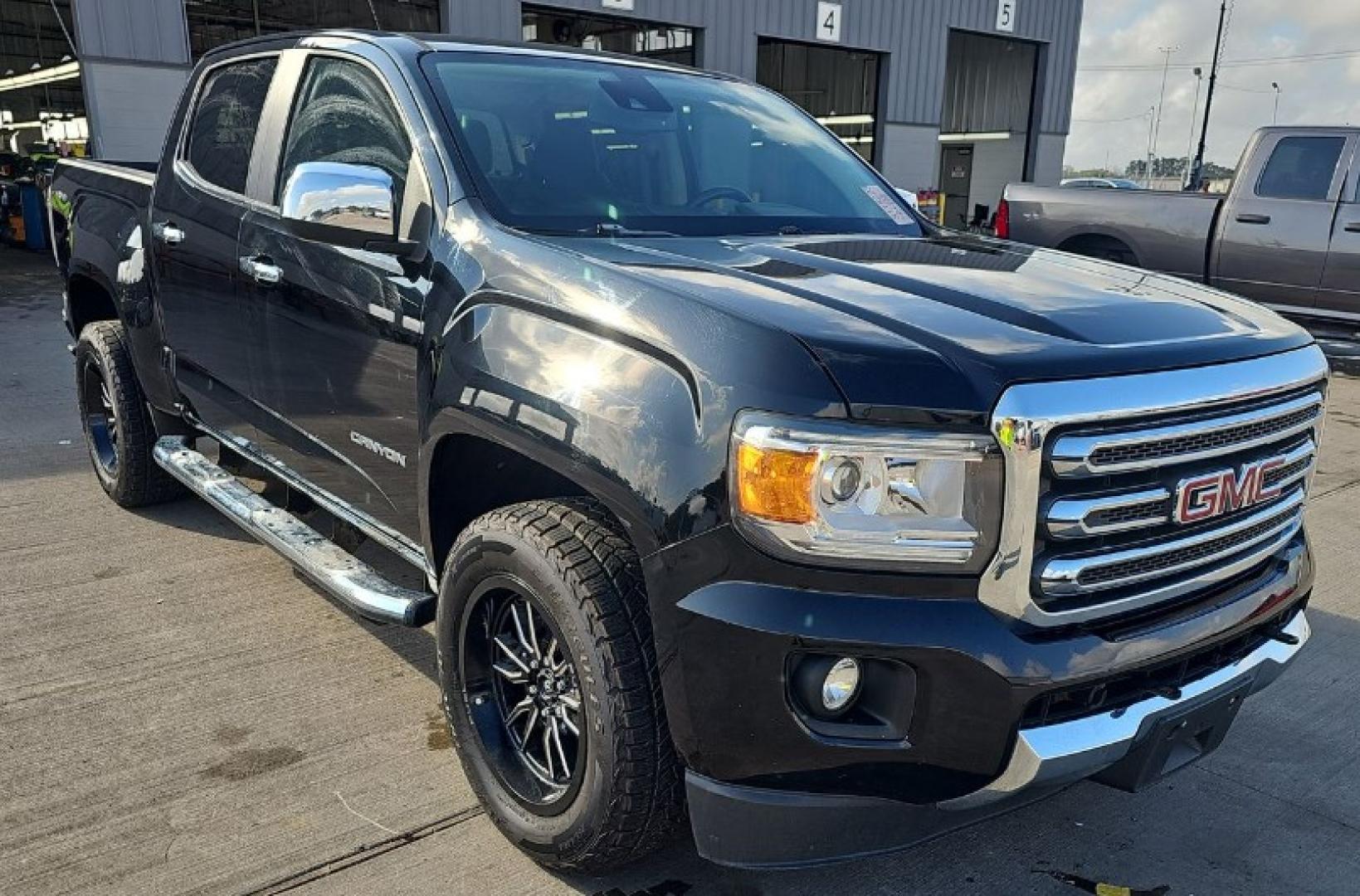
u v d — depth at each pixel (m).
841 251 2.82
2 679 3.46
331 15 18.22
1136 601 2.20
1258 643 2.53
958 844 2.82
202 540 4.70
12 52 18.16
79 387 5.25
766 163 3.60
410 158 3.01
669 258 2.56
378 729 3.22
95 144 13.74
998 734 2.04
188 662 3.60
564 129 3.22
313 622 3.92
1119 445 2.05
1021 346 2.09
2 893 2.46
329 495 3.49
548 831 2.49
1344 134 8.91
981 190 32.69
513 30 16.84
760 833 2.12
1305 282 9.15
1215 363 2.24
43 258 15.70
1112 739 2.13
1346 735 3.40
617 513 2.20
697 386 2.09
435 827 2.77
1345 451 6.96
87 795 2.85
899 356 2.02
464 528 2.70
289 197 2.75
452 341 2.66
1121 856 2.78
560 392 2.33
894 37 22.27
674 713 2.15
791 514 1.97
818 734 2.05
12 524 4.86
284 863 2.61
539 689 2.59
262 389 3.67
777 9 20.11
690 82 3.82
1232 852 2.81
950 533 1.99
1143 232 10.04
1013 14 24.66
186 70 14.30
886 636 1.97
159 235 4.18
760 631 1.99
